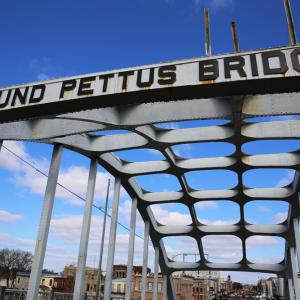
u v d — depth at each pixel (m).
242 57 11.03
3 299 19.58
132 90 11.69
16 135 18.86
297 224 31.00
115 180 27.20
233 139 20.91
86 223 21.03
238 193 30.02
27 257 86.44
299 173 25.39
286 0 12.80
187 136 21.50
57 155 19.83
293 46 10.78
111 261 23.50
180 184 29.05
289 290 41.75
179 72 11.42
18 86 13.10
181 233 37.22
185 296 90.38
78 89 12.30
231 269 42.09
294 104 15.84
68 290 76.31
